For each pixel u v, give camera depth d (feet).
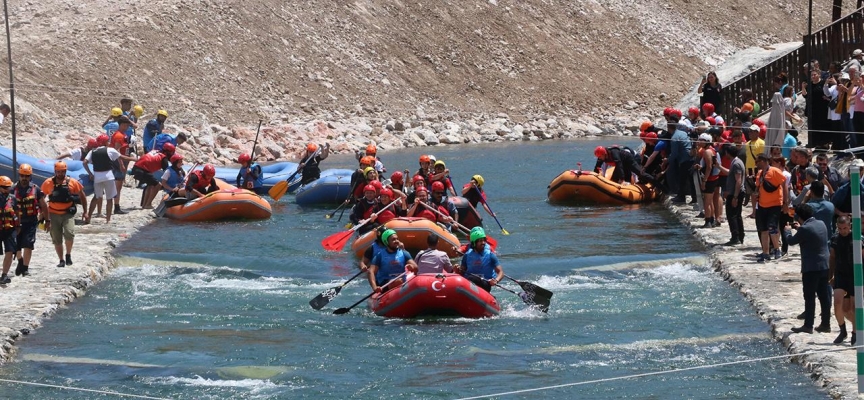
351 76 415.44
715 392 102.01
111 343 121.19
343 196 228.22
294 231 193.88
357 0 458.09
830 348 107.65
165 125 330.13
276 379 108.37
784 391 100.78
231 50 393.50
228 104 363.97
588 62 490.90
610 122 433.07
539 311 133.90
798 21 629.92
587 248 172.76
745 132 185.68
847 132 187.93
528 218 206.18
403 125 380.78
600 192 220.43
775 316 121.80
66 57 346.33
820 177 144.97
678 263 158.61
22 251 152.97
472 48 465.47
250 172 233.14
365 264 138.31
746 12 609.42
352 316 132.87
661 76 505.25
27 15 387.34
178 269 159.53
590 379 107.14
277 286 150.30
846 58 253.24
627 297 140.46
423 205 174.60
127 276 155.94
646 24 544.62
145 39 373.61
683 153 208.13
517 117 428.56
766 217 149.18
